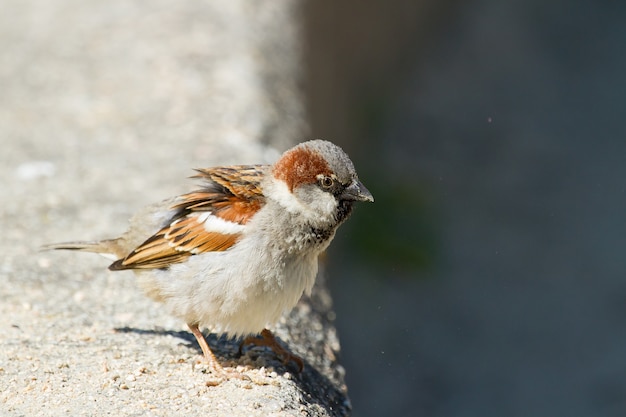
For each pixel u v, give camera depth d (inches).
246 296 258.8
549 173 877.2
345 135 757.9
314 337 318.3
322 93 649.0
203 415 239.6
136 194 413.4
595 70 1077.1
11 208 395.5
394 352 617.3
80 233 372.5
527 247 771.4
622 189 853.8
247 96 509.0
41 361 269.3
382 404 554.9
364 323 644.1
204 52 572.7
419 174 847.7
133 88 536.7
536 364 632.4
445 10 1143.6
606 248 767.1
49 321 299.9
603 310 689.6
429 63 1047.6
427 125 933.2
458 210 814.5
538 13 1179.9
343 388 294.5
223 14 634.8
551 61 1087.0
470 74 1040.2
